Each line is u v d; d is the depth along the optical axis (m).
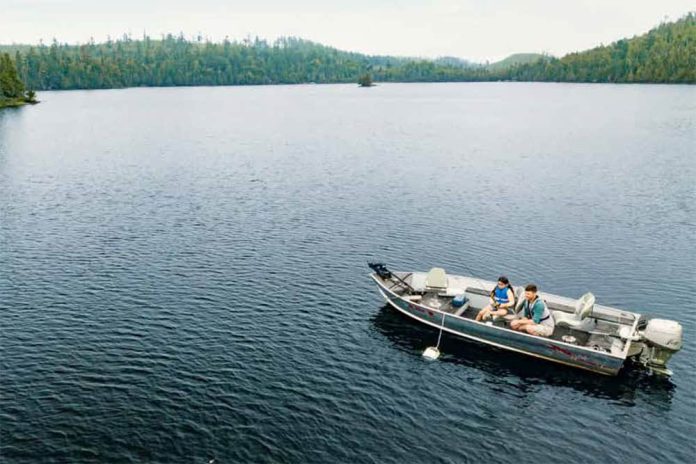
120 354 28.47
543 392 25.97
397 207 59.03
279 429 22.89
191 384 25.88
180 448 21.67
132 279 38.53
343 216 55.47
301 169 83.25
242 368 27.31
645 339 26.94
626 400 25.36
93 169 83.62
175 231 50.22
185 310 33.69
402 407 24.62
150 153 100.81
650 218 53.75
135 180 74.88
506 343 29.38
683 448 22.23
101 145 111.75
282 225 52.25
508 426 23.53
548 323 28.66
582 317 28.55
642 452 22.03
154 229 50.84
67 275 39.22
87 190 68.19
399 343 30.25
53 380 26.06
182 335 30.56
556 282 38.66
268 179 75.31
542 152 96.75
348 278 39.19
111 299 35.22
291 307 34.38
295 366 27.62
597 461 21.53
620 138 112.81
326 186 70.25
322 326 31.98
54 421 23.14
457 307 32.38
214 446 21.81
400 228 51.22
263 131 139.25
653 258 42.91
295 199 63.09
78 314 33.03
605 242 46.78
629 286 37.78
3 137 124.44
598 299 35.84
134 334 30.61
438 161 89.12
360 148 105.94
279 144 113.31
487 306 32.03
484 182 71.69
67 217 55.16
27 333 30.64
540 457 21.70
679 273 39.84
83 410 23.88
